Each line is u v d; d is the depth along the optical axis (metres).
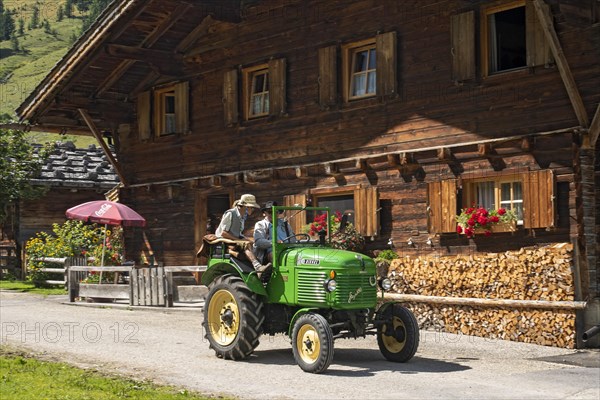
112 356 12.62
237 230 13.05
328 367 11.68
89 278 22.05
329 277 11.54
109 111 25.41
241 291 12.23
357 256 11.92
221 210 23.75
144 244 25.38
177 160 24.30
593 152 15.58
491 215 16.33
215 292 12.61
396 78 18.45
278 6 21.30
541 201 15.66
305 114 20.61
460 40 17.20
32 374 10.80
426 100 17.98
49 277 27.42
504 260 15.71
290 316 12.29
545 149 15.84
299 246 12.49
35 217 32.44
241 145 22.30
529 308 15.26
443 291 16.53
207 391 10.03
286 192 21.00
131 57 22.78
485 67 16.98
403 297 16.98
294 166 20.56
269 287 12.27
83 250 27.58
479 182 17.14
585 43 15.40
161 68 23.36
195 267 19.16
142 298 19.98
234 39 22.50
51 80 23.67
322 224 18.72
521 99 16.33
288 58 21.08
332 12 20.00
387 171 18.66
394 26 18.67
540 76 16.05
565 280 14.88
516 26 17.52
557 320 14.86
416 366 12.02
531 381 11.00
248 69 22.16
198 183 23.20
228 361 12.30
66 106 24.75
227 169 22.69
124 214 21.59
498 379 11.07
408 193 18.22
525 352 14.06
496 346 14.69
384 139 18.80
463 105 17.31
